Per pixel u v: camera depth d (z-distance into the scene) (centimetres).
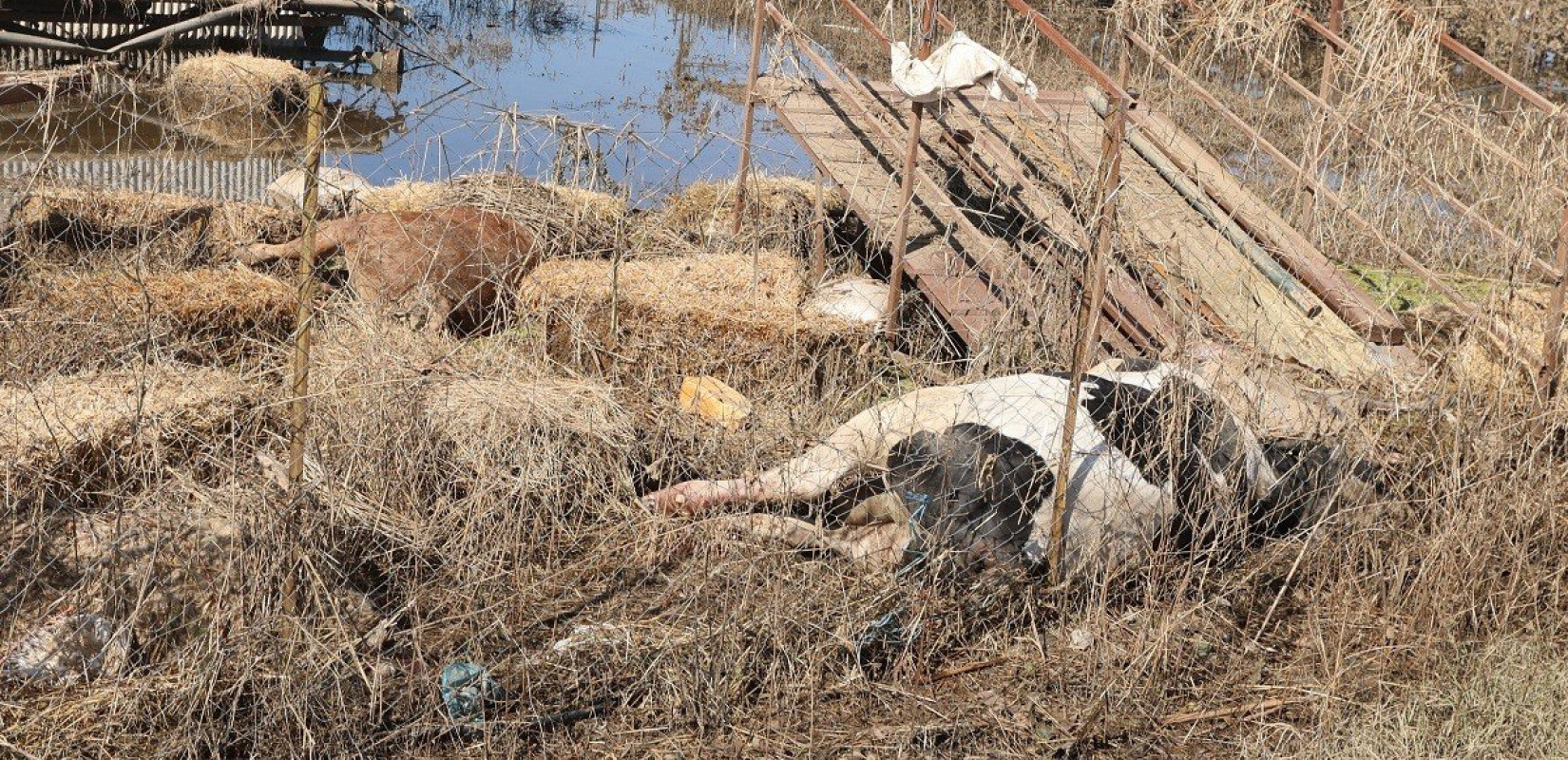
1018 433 520
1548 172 601
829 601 488
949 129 825
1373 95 683
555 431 549
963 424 524
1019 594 513
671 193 888
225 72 1285
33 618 434
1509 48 1877
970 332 682
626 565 515
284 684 409
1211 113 1026
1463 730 444
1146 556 530
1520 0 1889
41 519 449
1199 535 527
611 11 2519
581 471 541
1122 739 455
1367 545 532
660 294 689
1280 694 480
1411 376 600
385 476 518
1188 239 696
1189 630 505
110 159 893
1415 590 518
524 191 816
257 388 561
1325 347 629
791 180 955
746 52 2080
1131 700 469
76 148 973
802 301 716
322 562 462
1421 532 533
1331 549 539
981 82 683
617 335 675
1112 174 491
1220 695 479
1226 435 540
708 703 443
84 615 430
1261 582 541
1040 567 517
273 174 916
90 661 425
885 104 890
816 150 813
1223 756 450
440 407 546
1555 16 1878
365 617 463
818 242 811
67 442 493
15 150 937
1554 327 582
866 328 691
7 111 1071
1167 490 525
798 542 517
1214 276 667
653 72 1898
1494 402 546
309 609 454
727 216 873
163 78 1491
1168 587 526
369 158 1205
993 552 510
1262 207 750
